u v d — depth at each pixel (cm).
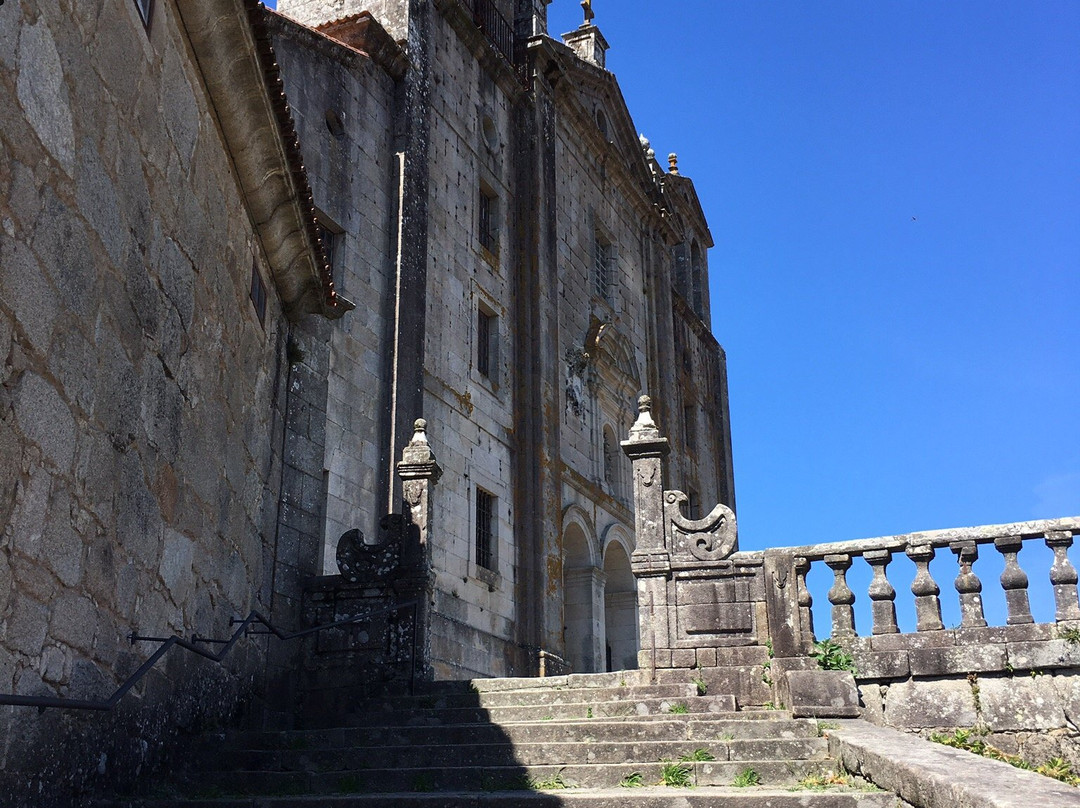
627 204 3488
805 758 922
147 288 873
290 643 1371
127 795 836
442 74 2489
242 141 1120
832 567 1196
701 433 3838
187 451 989
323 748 1020
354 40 2214
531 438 2534
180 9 950
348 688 1362
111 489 794
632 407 3244
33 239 658
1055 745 1060
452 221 2416
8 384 627
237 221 1173
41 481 673
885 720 1108
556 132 2988
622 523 3023
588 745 966
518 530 2467
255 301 1268
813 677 1080
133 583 845
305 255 1357
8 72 625
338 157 2039
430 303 2248
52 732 699
